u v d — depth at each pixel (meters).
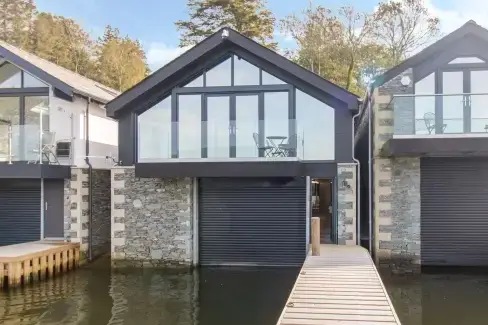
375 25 26.59
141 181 13.12
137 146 13.35
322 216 14.52
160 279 11.68
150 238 13.02
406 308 9.08
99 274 12.41
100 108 16.38
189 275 12.08
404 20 25.92
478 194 12.15
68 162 14.43
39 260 11.75
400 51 25.91
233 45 13.02
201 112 13.20
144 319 8.63
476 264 12.14
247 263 13.14
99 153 16.23
